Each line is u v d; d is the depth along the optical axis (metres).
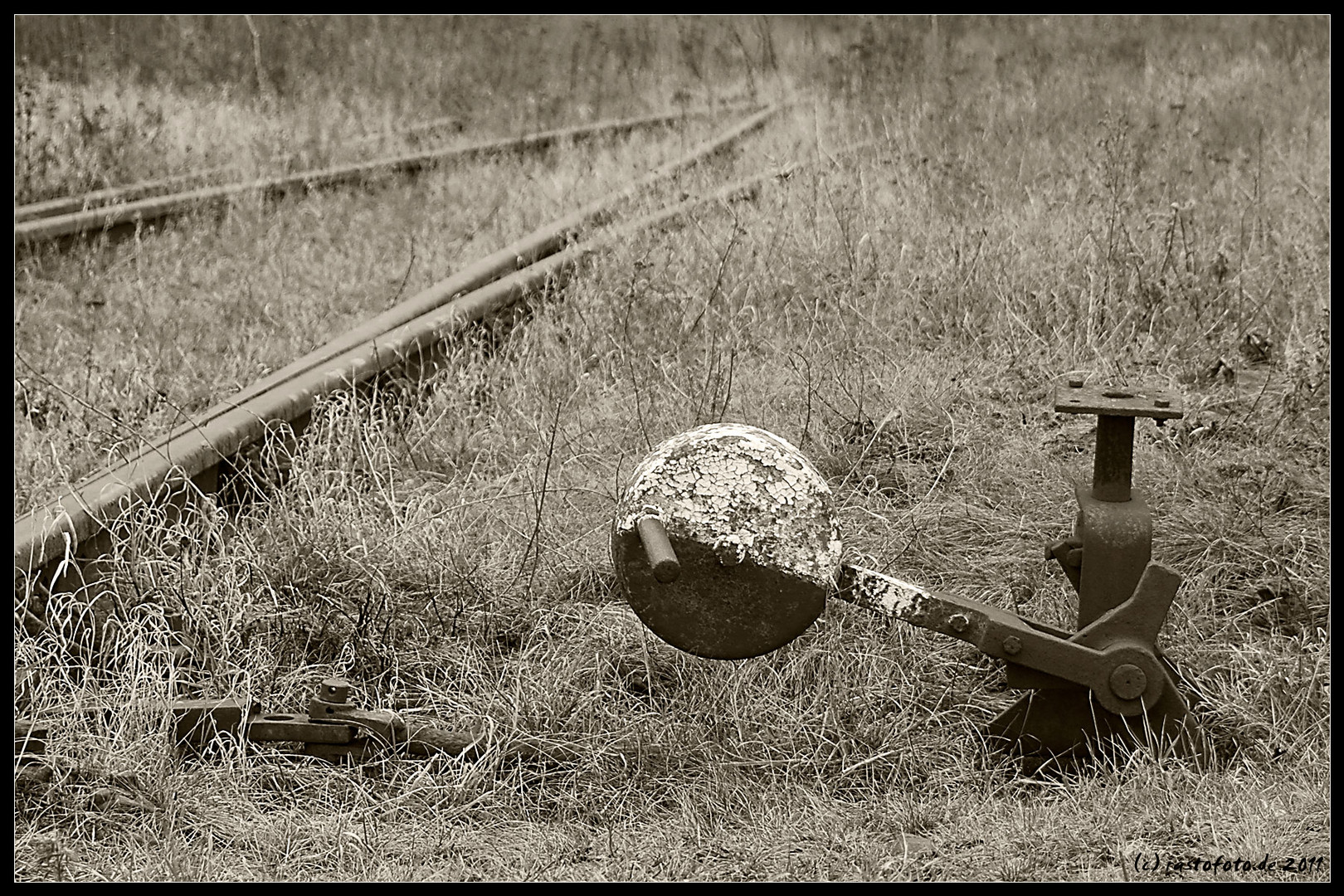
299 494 4.87
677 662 4.32
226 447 4.98
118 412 5.59
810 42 16.31
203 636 4.32
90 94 12.21
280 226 9.34
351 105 13.67
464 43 17.48
